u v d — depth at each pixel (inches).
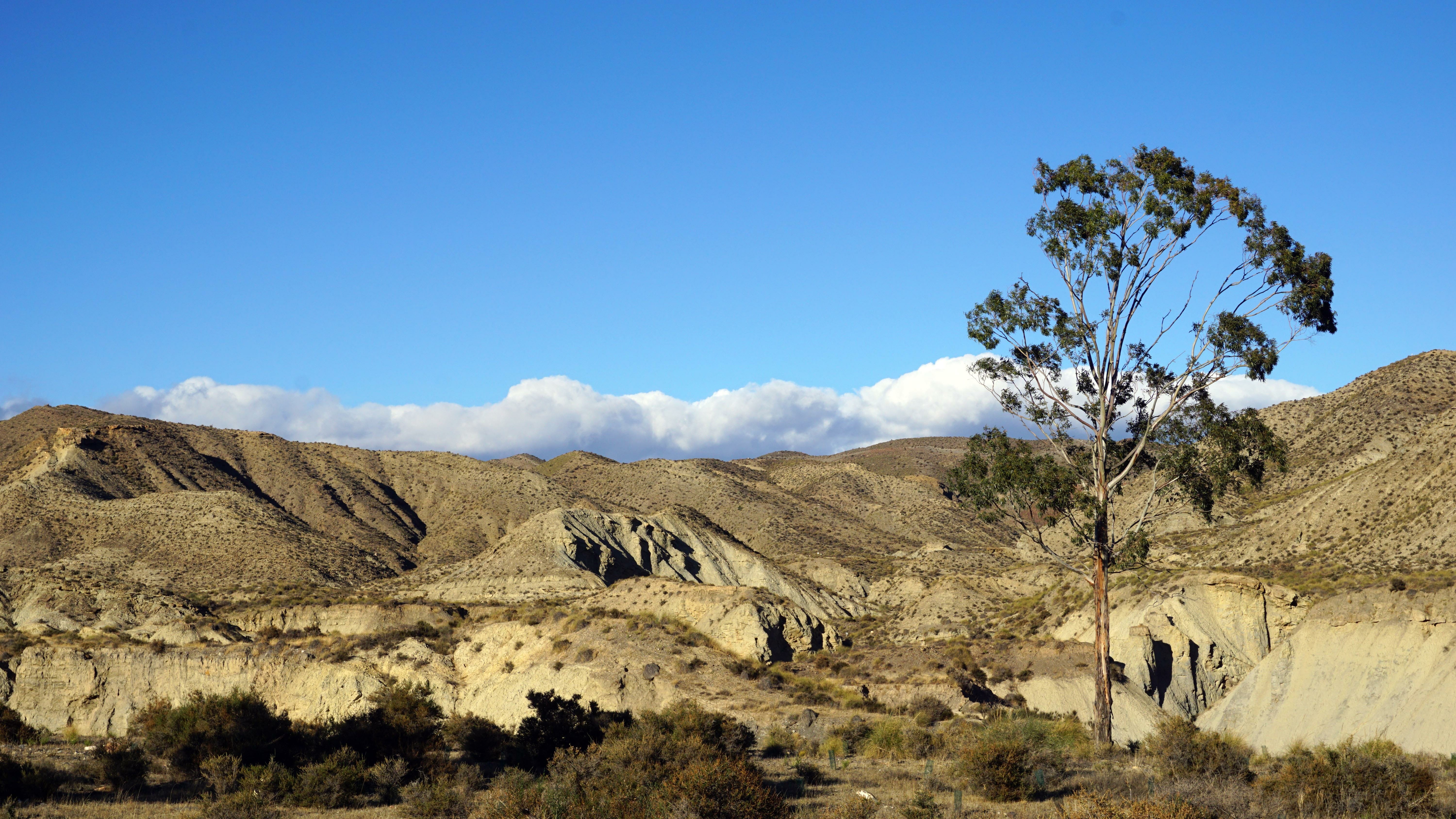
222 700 1290.6
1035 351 1615.4
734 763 916.6
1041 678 2608.3
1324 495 4030.5
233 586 5019.7
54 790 1077.1
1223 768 1114.7
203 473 7613.2
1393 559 3068.4
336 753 1176.8
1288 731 2304.4
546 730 1459.2
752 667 2468.0
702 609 2810.0
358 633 3147.1
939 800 1015.6
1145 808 810.8
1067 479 1526.8
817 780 1208.8
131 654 2733.8
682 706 1605.6
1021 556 5649.6
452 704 2527.1
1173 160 1503.4
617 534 5536.4
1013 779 1019.9
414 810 1012.5
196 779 1190.9
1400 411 5009.8
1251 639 2797.7
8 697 2667.3
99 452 7199.8
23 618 3634.4
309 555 5664.4
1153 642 2728.8
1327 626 2474.2
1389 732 2092.8
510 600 4480.8
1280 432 5610.2
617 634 2576.3
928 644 3002.0
